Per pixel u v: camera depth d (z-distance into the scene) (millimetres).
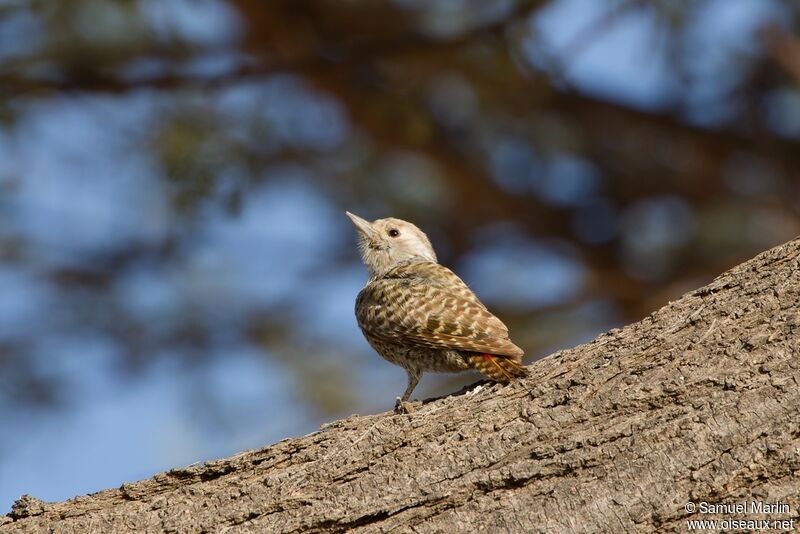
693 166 16656
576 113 16141
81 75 13617
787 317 6121
